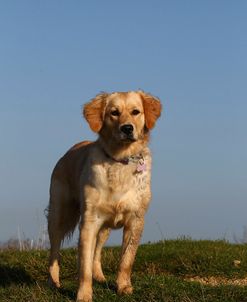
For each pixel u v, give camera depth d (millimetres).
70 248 4664
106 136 3520
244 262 4215
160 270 4227
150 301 3395
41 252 4555
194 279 4094
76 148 3900
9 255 4570
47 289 3650
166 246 4605
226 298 3395
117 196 3471
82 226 3488
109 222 3535
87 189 3490
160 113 3635
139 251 4441
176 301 3367
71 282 3887
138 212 3514
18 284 3867
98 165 3480
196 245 4629
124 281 3537
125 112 3516
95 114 3566
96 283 3736
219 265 4176
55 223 3873
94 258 3863
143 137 3561
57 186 3893
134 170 3482
